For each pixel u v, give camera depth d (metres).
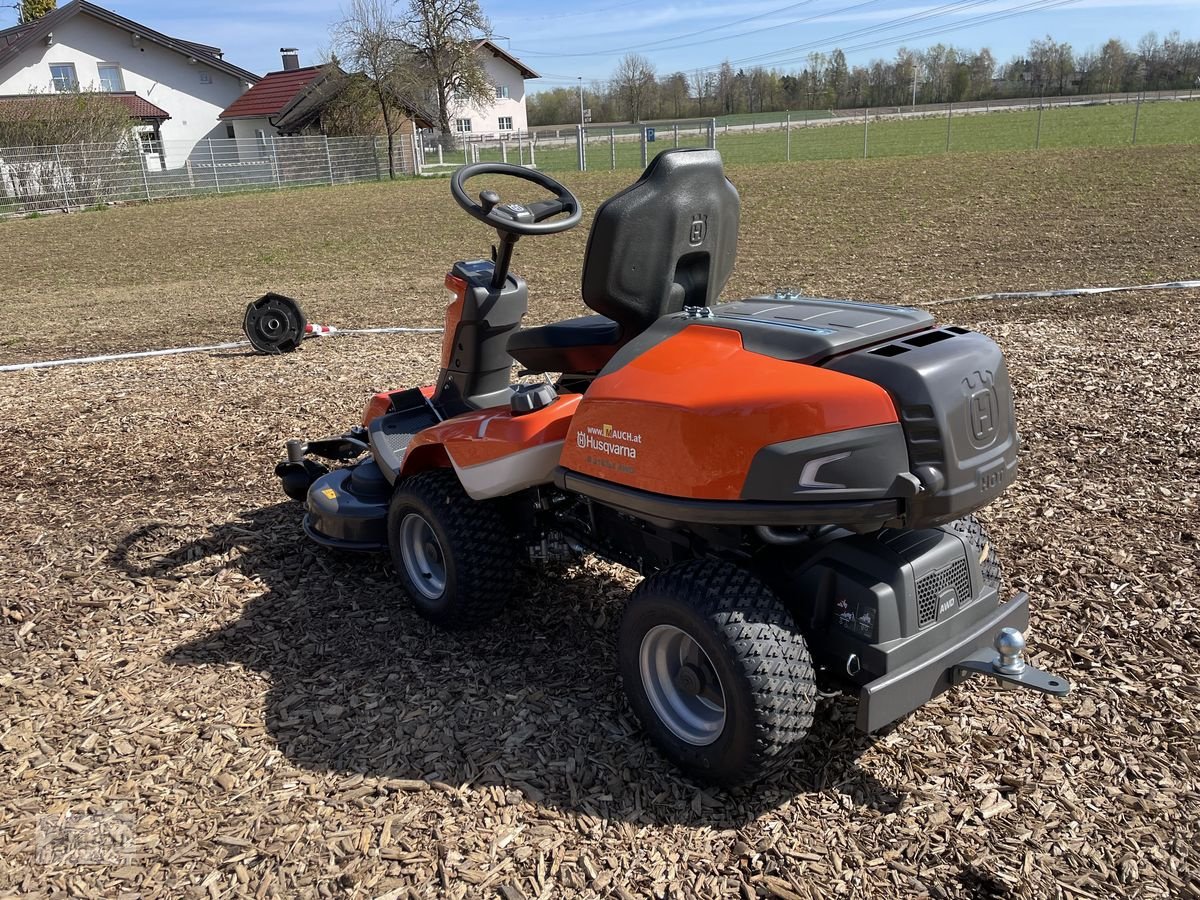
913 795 2.85
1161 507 4.67
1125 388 6.57
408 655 3.72
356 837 2.74
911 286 11.62
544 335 3.52
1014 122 50.44
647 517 2.84
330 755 3.12
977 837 2.68
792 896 2.49
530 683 3.50
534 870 2.61
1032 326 8.68
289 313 9.15
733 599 2.67
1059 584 3.97
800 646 2.67
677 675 2.91
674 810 2.83
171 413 7.06
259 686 3.54
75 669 3.68
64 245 20.19
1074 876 2.53
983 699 3.27
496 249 3.98
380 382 7.73
